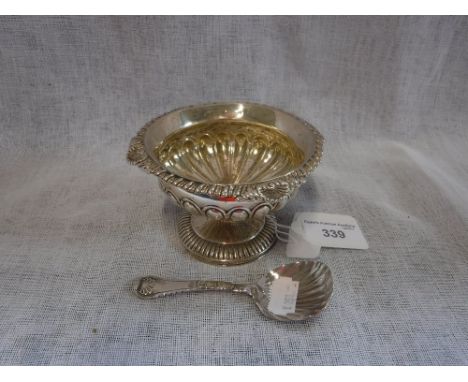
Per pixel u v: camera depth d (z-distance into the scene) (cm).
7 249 103
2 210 117
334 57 142
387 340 83
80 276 96
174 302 89
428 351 81
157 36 133
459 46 142
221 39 135
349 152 150
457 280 97
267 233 105
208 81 143
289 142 101
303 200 124
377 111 154
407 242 108
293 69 144
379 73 146
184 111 104
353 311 89
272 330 84
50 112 143
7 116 143
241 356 79
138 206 119
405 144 155
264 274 96
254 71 142
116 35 131
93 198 123
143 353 79
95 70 138
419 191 129
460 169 143
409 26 136
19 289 92
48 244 105
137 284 91
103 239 107
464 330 86
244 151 113
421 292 94
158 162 82
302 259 101
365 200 125
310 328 85
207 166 111
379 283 96
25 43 130
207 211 82
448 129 156
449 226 114
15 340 81
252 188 75
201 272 97
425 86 150
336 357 80
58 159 142
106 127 148
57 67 136
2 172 135
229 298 90
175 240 107
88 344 81
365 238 109
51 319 85
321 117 154
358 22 135
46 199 122
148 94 144
